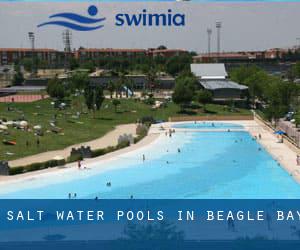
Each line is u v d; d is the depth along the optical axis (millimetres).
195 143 115188
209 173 85938
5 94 198750
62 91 178875
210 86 192875
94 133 125875
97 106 154250
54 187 75625
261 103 186875
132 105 175375
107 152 102250
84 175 83000
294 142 109562
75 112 157500
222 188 76062
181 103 167875
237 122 152500
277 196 71062
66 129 127062
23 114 144375
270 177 82688
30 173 83688
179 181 80375
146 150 106125
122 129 135375
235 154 102438
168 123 150000
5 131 111750
